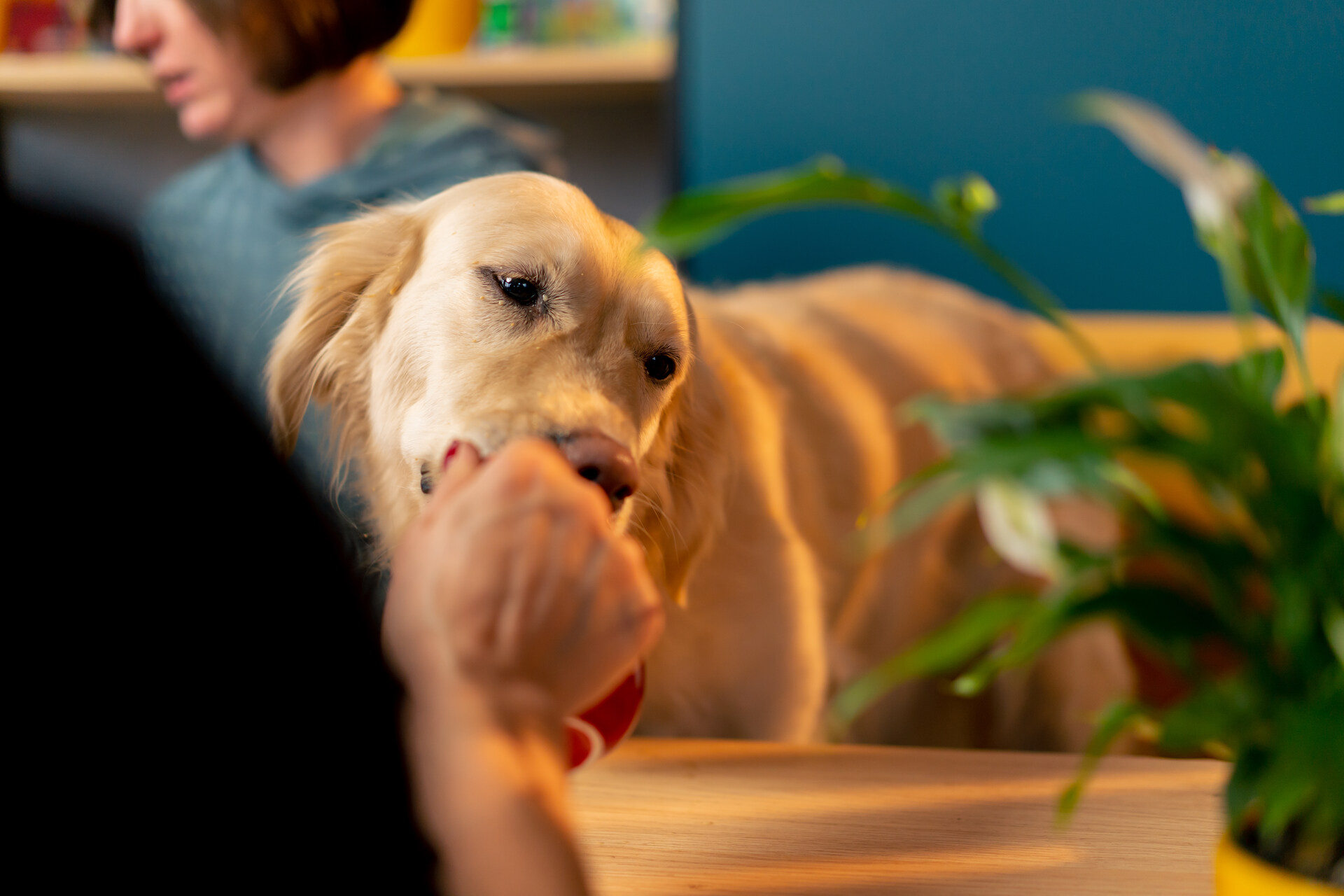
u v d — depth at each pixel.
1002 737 1.67
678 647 1.23
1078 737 1.63
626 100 2.56
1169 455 0.36
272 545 0.30
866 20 1.77
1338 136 1.70
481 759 0.38
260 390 1.06
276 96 1.57
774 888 0.54
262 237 1.52
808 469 1.51
